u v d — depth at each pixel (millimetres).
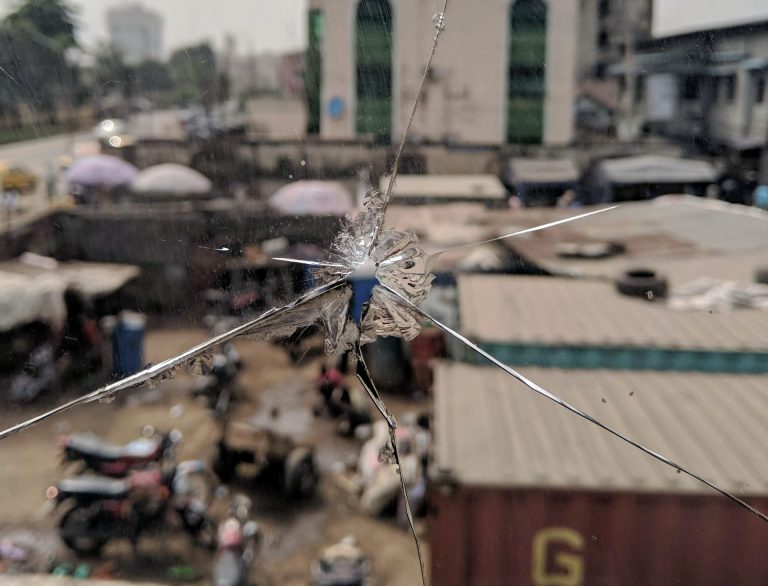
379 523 9203
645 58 15336
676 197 13422
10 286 12344
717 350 7449
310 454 9820
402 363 9883
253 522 9281
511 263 9812
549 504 6504
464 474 6559
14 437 10570
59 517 9258
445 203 11883
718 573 6418
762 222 11477
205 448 10266
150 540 9000
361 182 11164
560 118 15625
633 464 6543
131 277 12023
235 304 7801
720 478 6289
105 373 11656
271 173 13602
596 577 6539
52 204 14383
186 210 11992
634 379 7504
